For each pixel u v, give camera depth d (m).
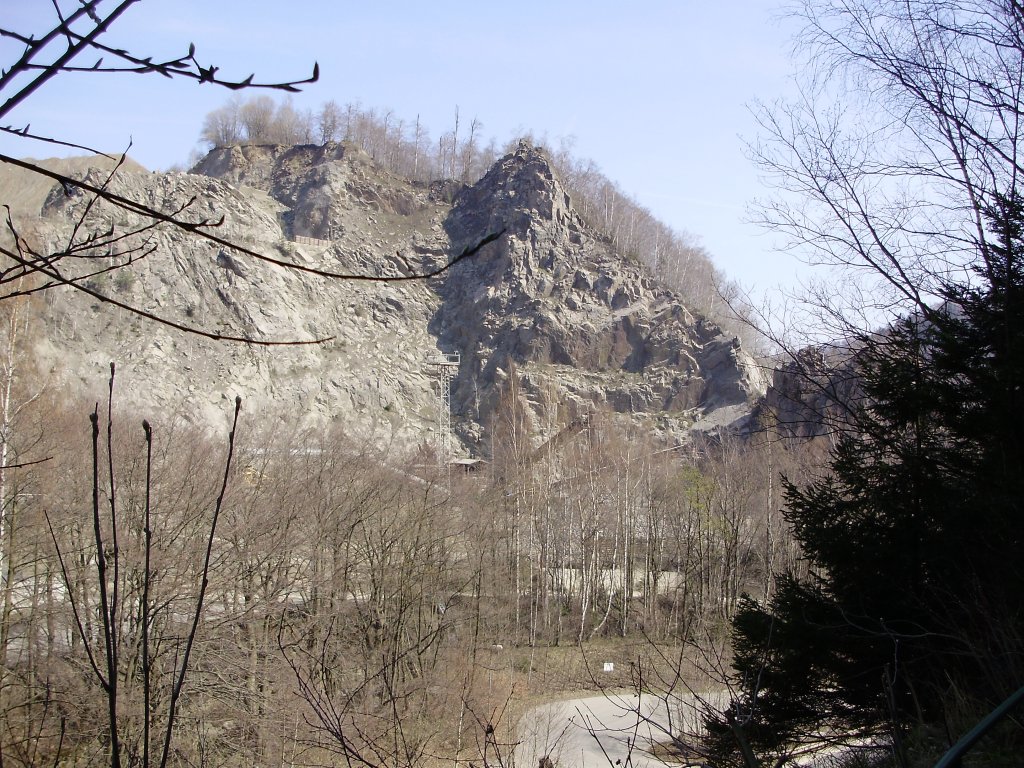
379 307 96.88
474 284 101.81
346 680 18.23
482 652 25.48
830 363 11.77
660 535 42.88
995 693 7.84
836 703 10.54
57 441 21.03
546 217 106.44
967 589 8.99
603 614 39.56
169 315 74.50
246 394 72.44
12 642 17.09
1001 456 9.57
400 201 114.62
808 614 10.35
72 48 2.23
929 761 7.55
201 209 86.88
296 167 120.50
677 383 88.19
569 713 19.81
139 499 18.19
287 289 87.94
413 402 87.62
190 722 16.11
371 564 23.61
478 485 35.41
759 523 36.88
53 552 16.47
